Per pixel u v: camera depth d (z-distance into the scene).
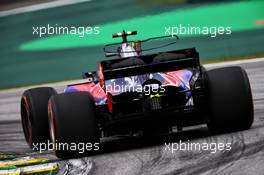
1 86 90.12
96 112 25.14
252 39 81.69
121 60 24.94
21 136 37.59
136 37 93.88
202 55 79.00
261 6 99.75
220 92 24.92
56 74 88.75
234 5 103.00
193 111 24.83
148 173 19.77
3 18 134.75
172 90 24.64
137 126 24.91
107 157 24.36
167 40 88.94
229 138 24.12
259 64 56.28
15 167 25.39
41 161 26.12
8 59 107.38
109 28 107.62
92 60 91.00
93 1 127.81
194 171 19.08
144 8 113.25
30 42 115.56
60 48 104.00
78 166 23.31
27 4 135.75
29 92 30.03
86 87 26.45
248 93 25.05
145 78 24.78
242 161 19.44
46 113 29.52
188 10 105.38
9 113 51.50
